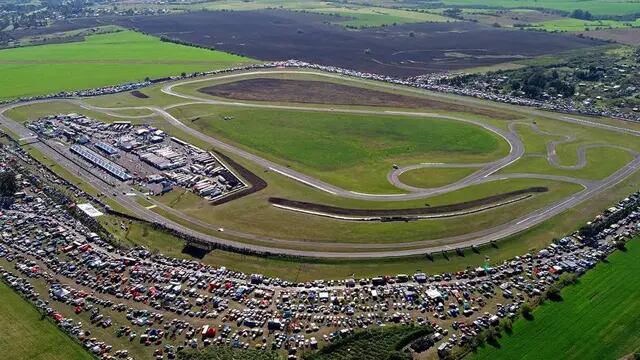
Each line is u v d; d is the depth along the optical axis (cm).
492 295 14850
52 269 15938
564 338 13162
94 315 14088
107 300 14688
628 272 15625
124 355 12825
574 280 15200
